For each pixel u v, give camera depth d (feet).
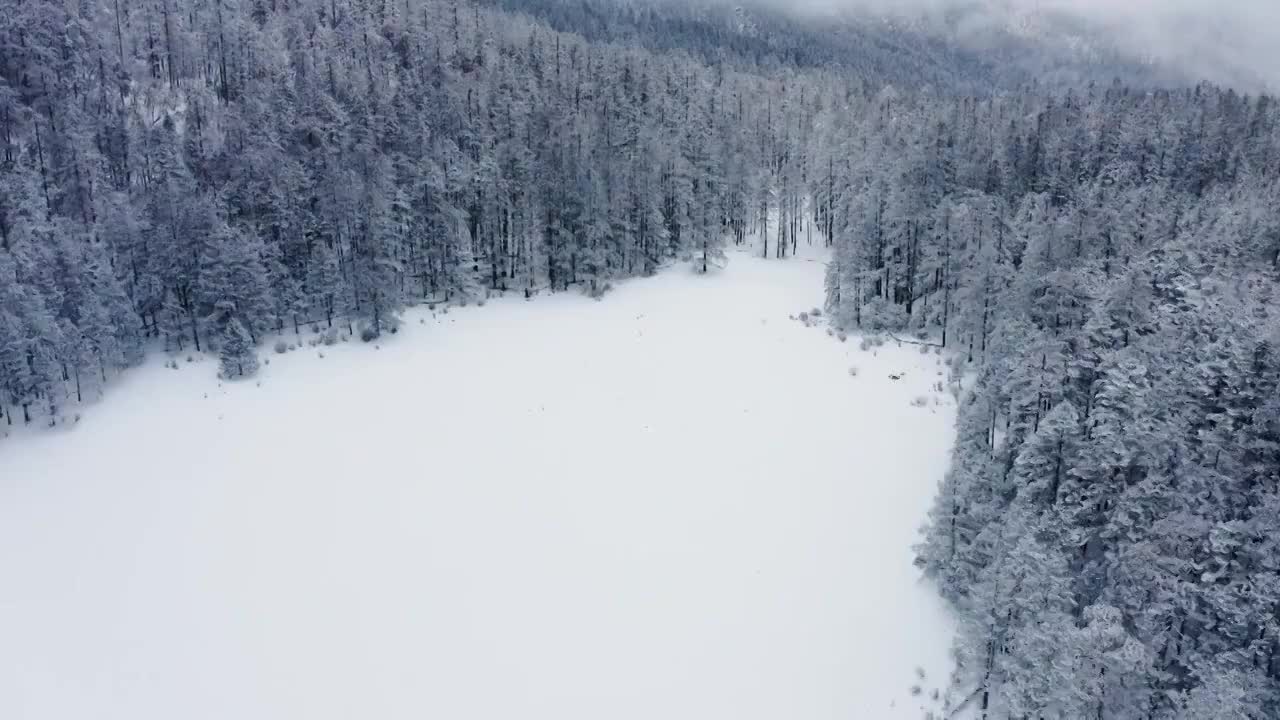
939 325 195.21
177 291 185.57
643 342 193.16
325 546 122.01
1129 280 126.11
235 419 155.63
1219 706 70.49
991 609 89.51
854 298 199.72
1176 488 92.22
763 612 107.76
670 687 96.99
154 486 135.13
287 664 101.30
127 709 95.20
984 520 103.19
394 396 166.30
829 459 140.05
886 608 106.73
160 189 182.50
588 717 93.35
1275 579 79.25
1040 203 204.03
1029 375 114.01
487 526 126.52
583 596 111.96
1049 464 103.14
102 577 115.34
